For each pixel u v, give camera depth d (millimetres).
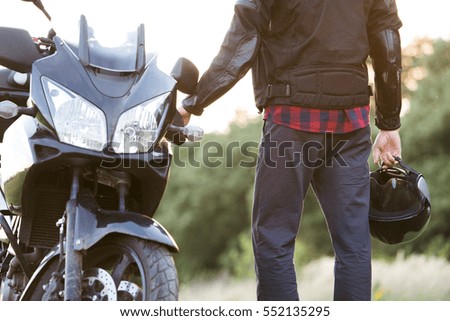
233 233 78500
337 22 11977
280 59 12031
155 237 10234
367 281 12172
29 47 11109
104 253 10789
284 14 12023
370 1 12461
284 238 12062
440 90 61062
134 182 11336
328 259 56469
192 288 61125
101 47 11227
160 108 11031
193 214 79312
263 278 12062
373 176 13562
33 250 12484
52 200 11266
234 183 78188
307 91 11898
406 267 38656
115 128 10672
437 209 55875
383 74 12828
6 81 12516
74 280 10125
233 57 12172
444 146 59344
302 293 42844
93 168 10844
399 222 13000
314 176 12484
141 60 11195
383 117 13227
